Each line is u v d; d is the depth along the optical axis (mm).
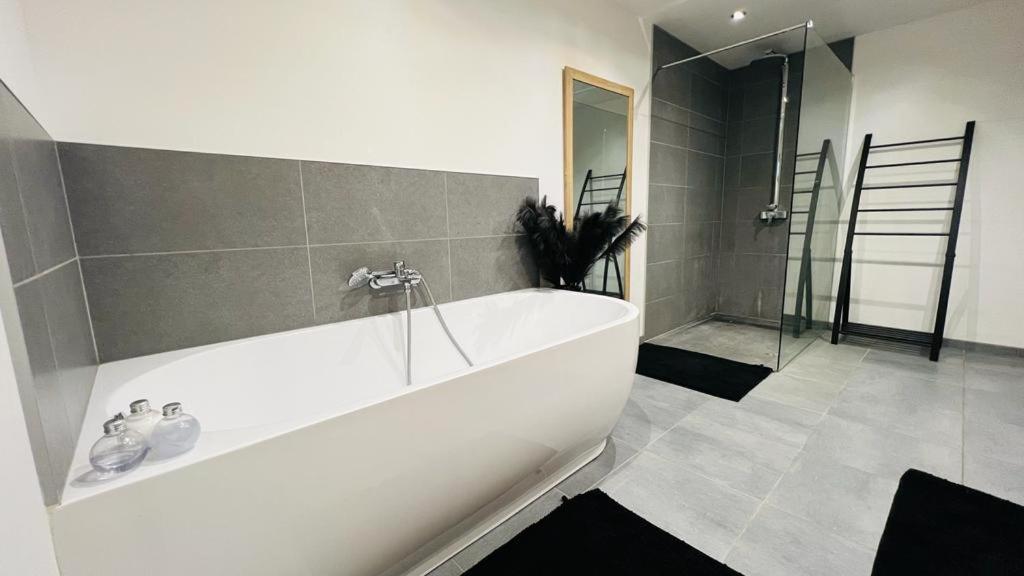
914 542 1308
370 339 1825
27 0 1107
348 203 1769
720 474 1684
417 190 1975
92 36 1209
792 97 3461
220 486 781
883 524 1390
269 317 1612
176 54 1344
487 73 2178
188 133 1387
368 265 1855
